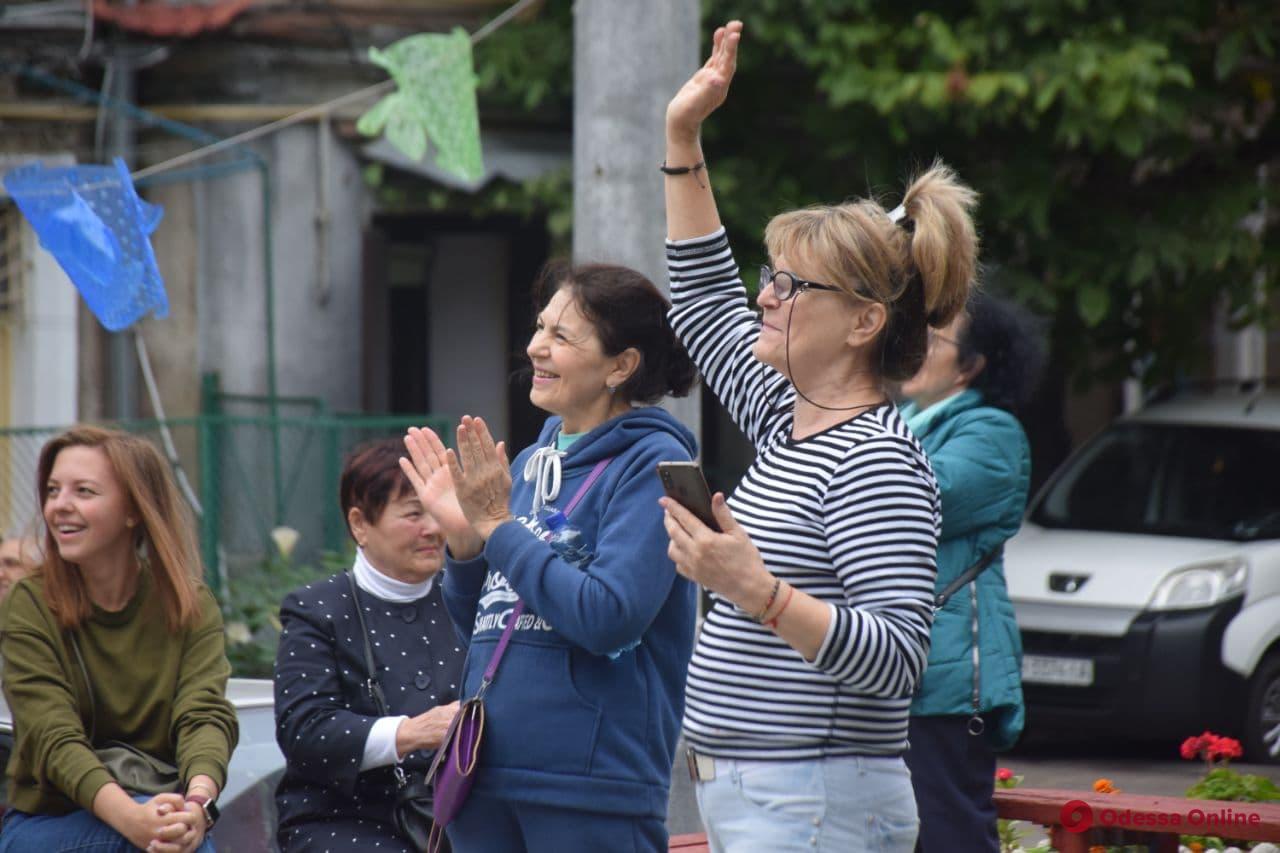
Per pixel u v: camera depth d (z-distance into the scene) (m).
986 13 32.12
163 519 13.52
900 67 33.25
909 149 34.22
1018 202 33.16
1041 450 44.12
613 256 18.16
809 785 10.02
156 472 13.59
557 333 11.99
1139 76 31.11
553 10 34.75
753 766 10.12
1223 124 34.84
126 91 34.16
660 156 18.30
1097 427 45.75
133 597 13.46
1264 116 35.25
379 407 38.66
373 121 17.84
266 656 27.02
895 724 10.25
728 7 32.81
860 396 10.47
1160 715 29.33
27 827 12.94
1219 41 33.25
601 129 18.22
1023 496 14.96
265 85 35.12
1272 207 35.81
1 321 34.97
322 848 13.38
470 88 17.94
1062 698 30.05
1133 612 29.62
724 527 9.52
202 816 12.65
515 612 11.53
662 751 11.68
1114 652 29.56
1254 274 36.06
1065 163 34.94
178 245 35.28
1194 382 36.72
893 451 10.03
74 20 33.56
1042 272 35.00
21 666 13.02
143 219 16.69
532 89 34.34
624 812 11.31
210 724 13.21
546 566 11.04
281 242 35.66
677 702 11.93
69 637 13.23
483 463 11.29
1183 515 32.34
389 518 13.84
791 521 10.13
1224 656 29.34
